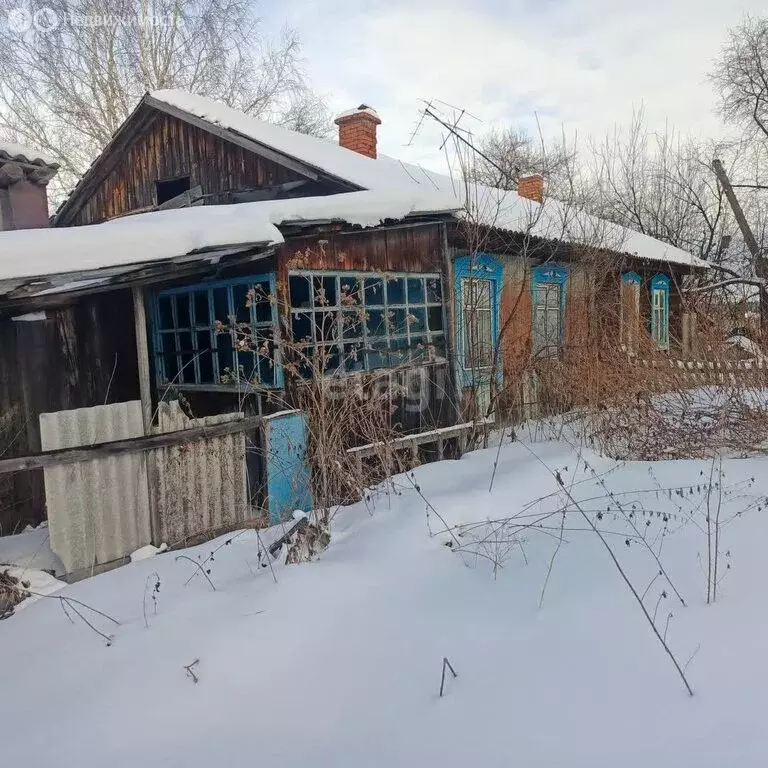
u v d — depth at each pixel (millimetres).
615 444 6164
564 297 10070
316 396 5074
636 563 3592
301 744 2273
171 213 5578
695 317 6762
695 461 5652
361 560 3691
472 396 7438
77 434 3902
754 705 2256
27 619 3328
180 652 2834
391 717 2391
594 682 2496
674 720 2229
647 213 19344
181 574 3770
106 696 2572
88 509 3924
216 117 8266
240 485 4727
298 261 5289
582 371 6711
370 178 7480
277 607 3148
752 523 4062
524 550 3912
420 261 6617
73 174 16547
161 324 6559
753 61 19125
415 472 5621
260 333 5395
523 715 2336
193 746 2289
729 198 16484
